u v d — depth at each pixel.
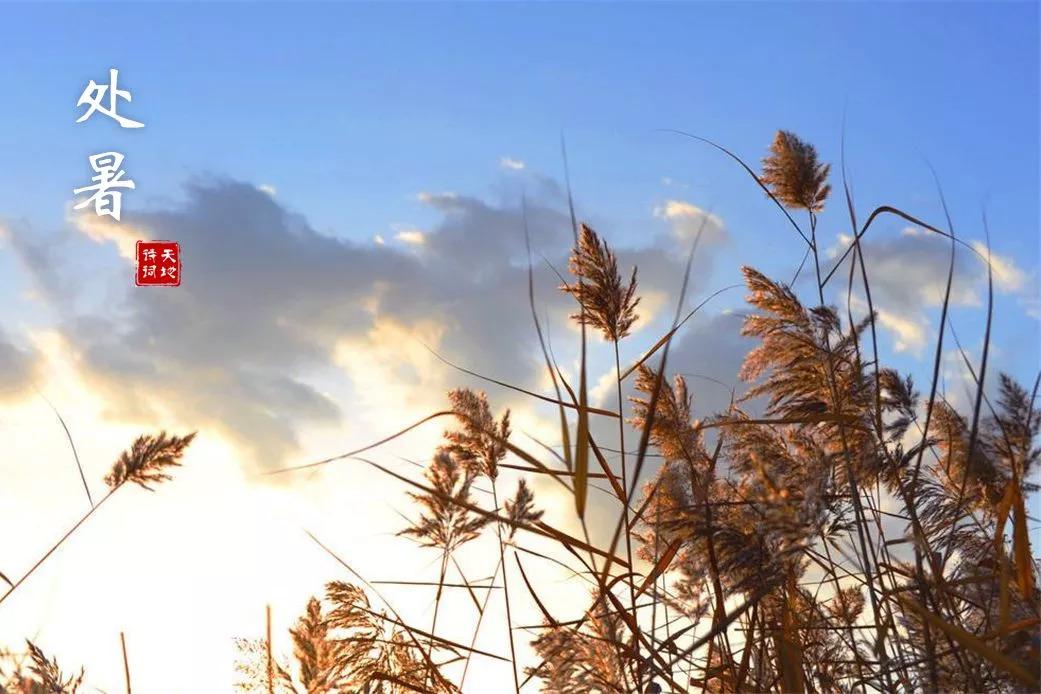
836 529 2.54
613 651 2.50
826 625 2.81
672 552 2.60
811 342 3.25
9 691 2.78
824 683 2.75
